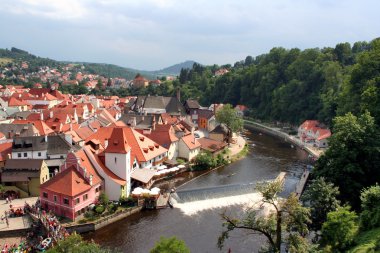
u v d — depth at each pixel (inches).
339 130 3203.7
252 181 4180.6
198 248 2704.2
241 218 3147.1
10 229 2802.7
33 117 5757.9
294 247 1863.9
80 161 3253.0
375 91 3868.1
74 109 6097.4
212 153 5147.6
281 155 5639.8
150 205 3353.8
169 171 4261.8
